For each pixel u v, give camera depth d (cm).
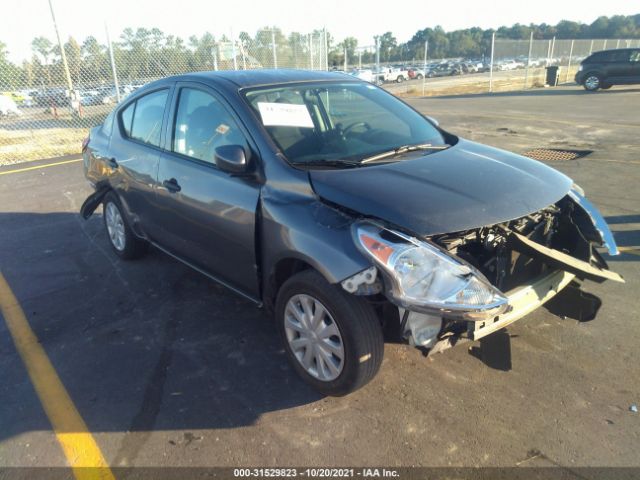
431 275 238
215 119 343
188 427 274
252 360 331
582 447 251
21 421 283
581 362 316
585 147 944
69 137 1324
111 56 1291
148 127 418
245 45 1597
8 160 1069
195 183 345
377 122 364
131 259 497
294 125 326
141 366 329
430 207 253
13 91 1369
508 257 289
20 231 602
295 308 291
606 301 388
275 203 288
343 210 265
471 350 292
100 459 255
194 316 389
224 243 332
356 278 243
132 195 433
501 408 279
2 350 354
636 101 1659
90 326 381
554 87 2461
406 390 297
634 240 503
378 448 256
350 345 260
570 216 331
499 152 343
